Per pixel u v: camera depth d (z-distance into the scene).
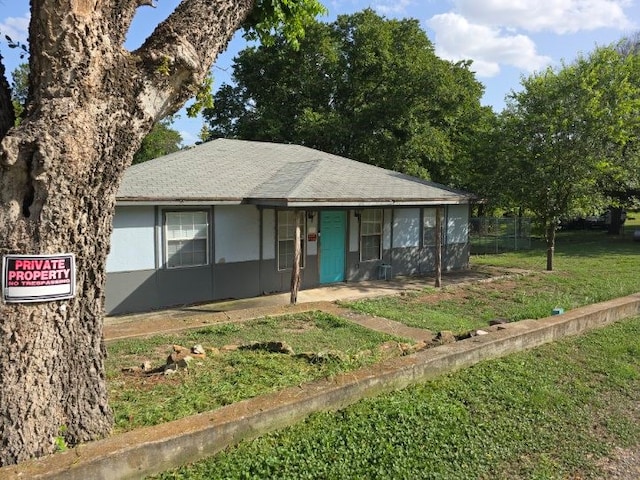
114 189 3.48
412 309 10.41
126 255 10.68
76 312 3.43
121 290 10.66
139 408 4.18
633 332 7.42
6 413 3.12
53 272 3.20
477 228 22.95
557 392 5.18
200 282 11.79
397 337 7.50
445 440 4.09
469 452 3.98
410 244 16.06
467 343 5.90
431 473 3.66
